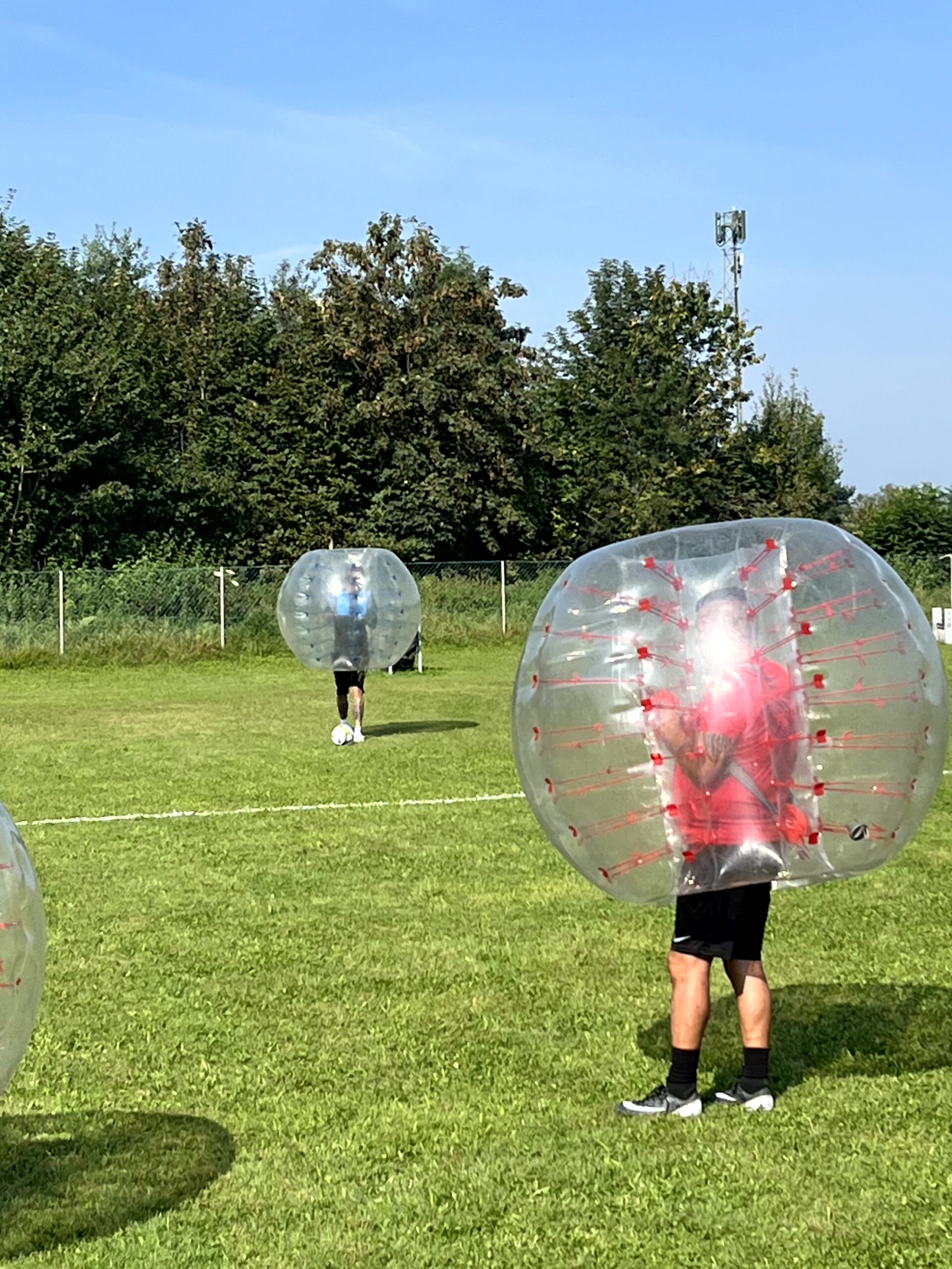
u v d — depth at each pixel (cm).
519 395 4762
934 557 3978
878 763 465
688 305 5188
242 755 1489
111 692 2339
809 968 678
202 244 6525
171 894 853
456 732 1680
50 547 3812
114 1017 619
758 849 455
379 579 1548
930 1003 618
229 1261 392
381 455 4612
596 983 658
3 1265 393
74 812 1148
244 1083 537
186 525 4228
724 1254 387
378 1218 416
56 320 3975
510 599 3447
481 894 845
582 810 474
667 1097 489
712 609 459
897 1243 391
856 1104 493
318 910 810
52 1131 492
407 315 4759
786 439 5550
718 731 450
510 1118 493
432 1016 612
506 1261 388
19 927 381
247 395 4969
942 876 881
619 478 5069
